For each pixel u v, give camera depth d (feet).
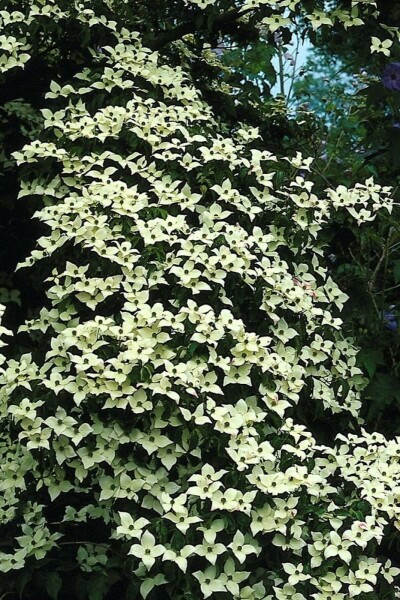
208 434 9.87
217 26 15.10
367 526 9.65
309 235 12.31
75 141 12.19
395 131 14.25
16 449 11.19
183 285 10.50
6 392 10.21
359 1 13.58
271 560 9.99
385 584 10.05
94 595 9.87
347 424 12.24
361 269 14.61
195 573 9.24
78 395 9.74
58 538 10.61
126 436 9.85
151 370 9.81
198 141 12.18
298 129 16.30
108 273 10.81
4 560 10.28
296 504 9.64
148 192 12.21
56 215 11.37
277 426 10.44
